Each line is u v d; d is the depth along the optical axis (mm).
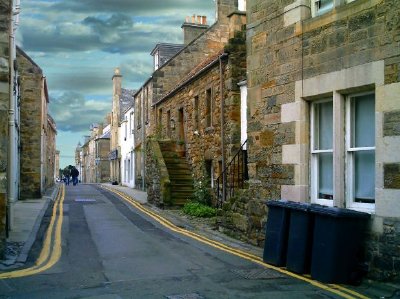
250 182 10578
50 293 6578
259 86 10258
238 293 6547
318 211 7285
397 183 6883
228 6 26547
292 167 9078
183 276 7586
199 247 10242
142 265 8453
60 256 9305
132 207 18938
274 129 9695
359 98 8031
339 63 8000
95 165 57719
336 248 7035
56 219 14961
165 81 26438
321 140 8898
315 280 7262
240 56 15609
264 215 10023
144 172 28875
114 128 45594
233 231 11648
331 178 8594
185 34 29328
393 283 6836
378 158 7191
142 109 29719
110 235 11961
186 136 20625
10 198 11852
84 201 21500
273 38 9773
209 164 18125
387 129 7059
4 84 8742
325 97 8602
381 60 7195
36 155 21766
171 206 18016
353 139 8062
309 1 9008
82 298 6320
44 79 23203
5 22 8859
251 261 8742
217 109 16828
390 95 7027
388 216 6988
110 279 7418
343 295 6438
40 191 21734
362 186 7922
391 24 7039
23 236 11172
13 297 6383
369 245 7238
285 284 7035
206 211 15656
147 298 6309
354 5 7711
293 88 9125
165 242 10930
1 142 8625
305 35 8828
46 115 29922
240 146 15203
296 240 7781
